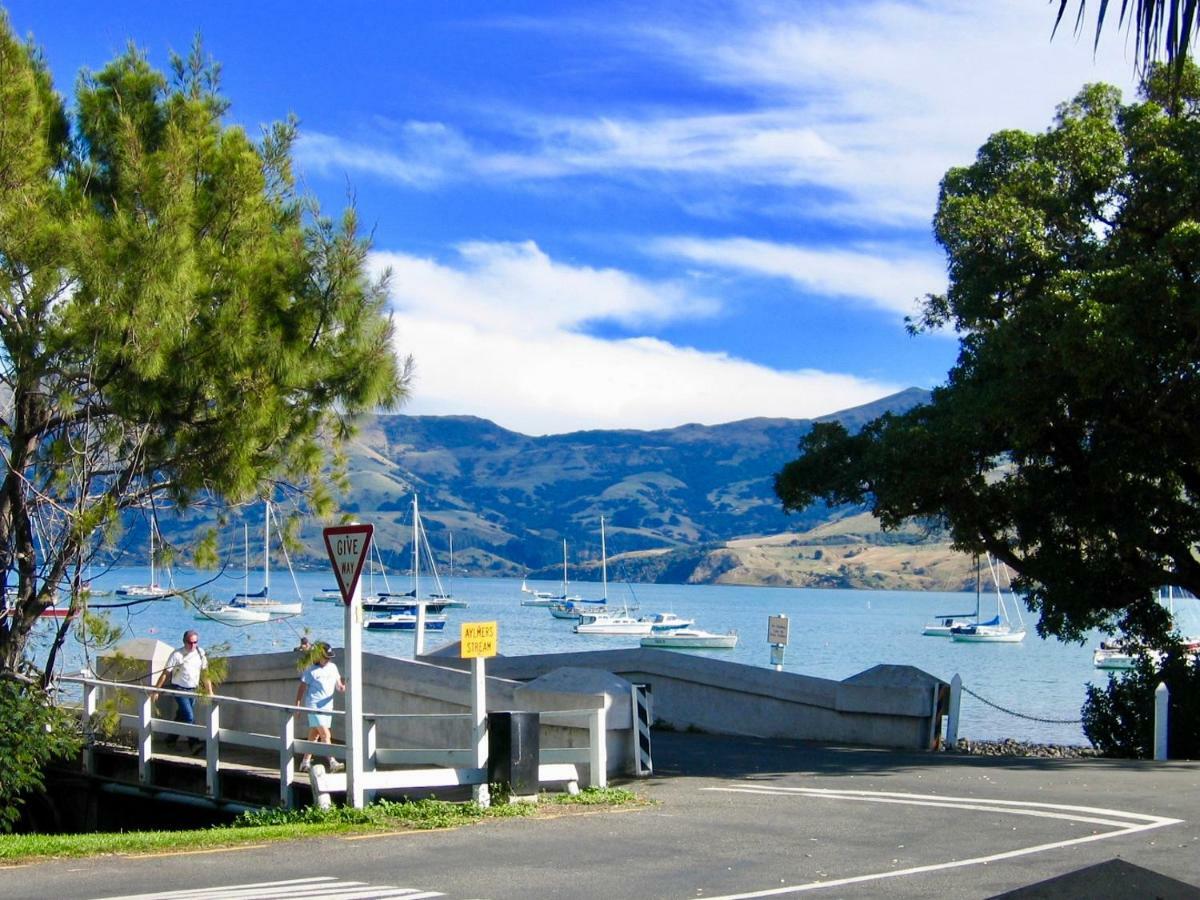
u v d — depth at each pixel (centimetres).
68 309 1557
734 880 1020
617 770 1698
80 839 1274
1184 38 532
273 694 2102
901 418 2442
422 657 2527
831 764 1850
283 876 1052
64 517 1639
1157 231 2333
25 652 1791
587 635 13862
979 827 1285
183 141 1716
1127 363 2020
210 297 1642
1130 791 1543
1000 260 2370
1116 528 2272
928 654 10762
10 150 1563
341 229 1742
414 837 1265
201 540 1756
